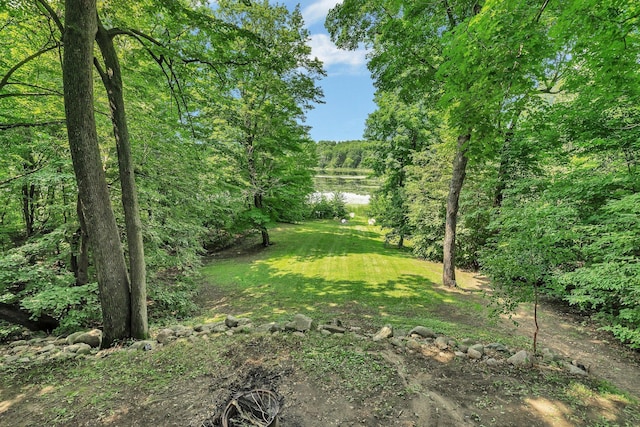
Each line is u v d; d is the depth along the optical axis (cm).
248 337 448
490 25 318
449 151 1036
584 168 715
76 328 598
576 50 332
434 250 1199
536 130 696
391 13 773
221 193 1170
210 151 1119
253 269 1149
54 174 602
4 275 543
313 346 416
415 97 909
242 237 1747
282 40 1159
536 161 888
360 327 551
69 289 552
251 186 1333
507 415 279
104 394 312
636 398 318
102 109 648
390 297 821
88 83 402
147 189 702
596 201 658
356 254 1380
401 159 1566
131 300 466
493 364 378
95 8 404
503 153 908
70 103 396
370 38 875
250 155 1372
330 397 304
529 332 591
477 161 462
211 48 633
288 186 1553
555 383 334
